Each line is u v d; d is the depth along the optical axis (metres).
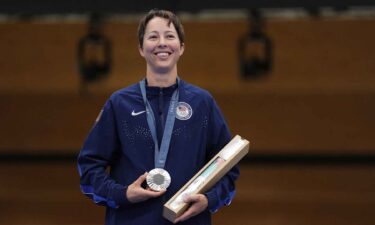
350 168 16.06
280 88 15.84
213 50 15.86
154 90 5.63
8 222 16.50
